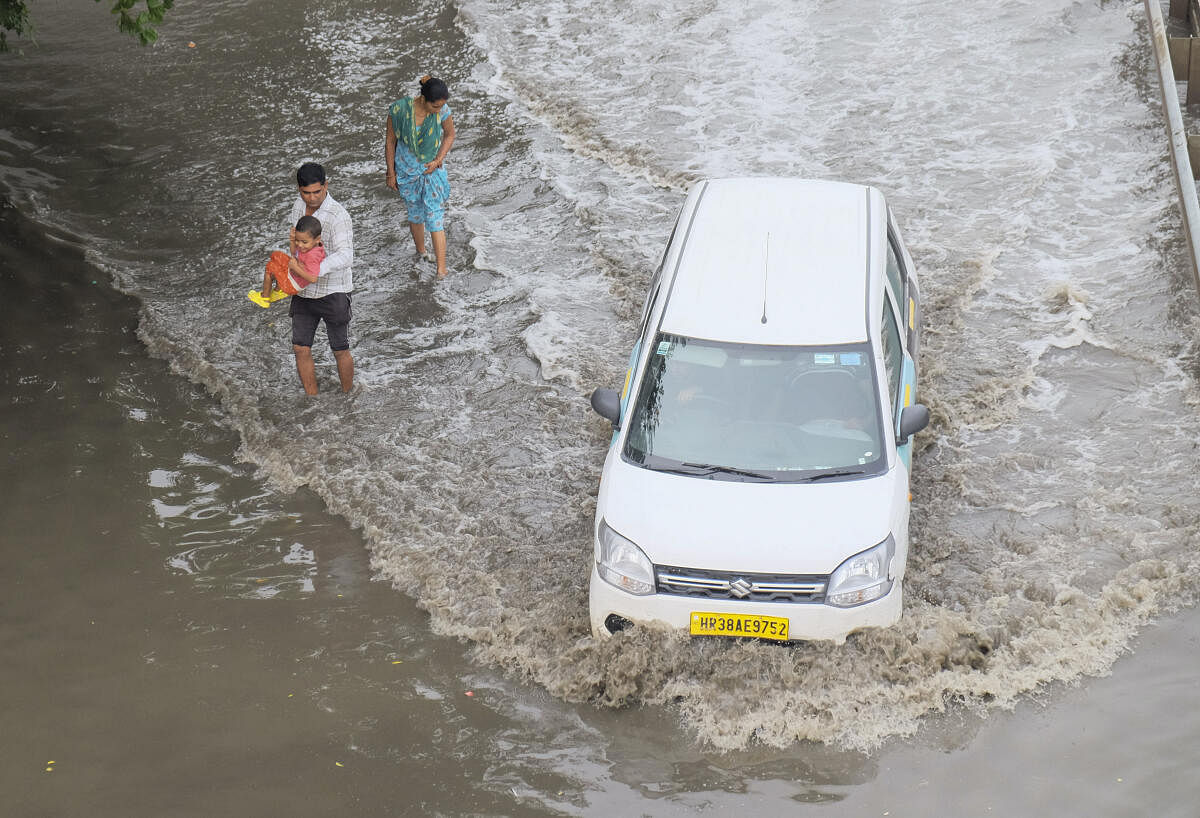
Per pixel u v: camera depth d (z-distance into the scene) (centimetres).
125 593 811
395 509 891
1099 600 743
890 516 699
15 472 947
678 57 1709
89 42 1953
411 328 1140
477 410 1008
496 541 848
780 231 853
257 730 689
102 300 1222
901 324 853
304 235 956
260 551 855
